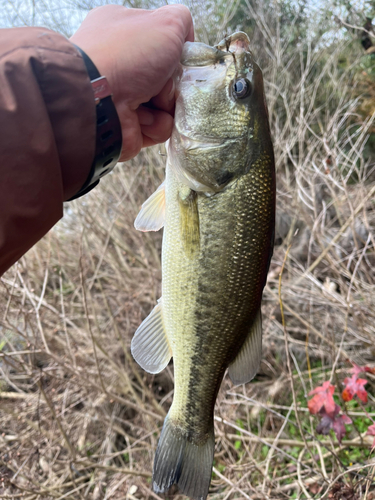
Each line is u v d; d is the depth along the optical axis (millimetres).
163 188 335
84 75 216
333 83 969
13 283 598
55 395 678
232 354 326
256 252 305
